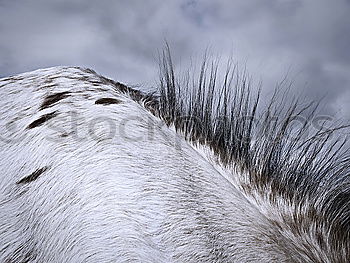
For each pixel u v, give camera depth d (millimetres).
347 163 1878
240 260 1271
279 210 1570
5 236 1481
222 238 1321
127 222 1290
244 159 1790
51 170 1552
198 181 1532
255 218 1447
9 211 1543
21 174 1627
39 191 1518
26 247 1422
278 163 1820
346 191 1745
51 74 2359
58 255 1305
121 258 1194
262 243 1337
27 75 2424
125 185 1413
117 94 2086
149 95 2289
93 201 1368
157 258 1220
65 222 1356
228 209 1442
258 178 1709
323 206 1669
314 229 1523
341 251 1465
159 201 1385
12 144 1774
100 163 1500
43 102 1978
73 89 2080
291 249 1359
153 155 1592
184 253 1253
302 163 1838
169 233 1296
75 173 1488
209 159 1771
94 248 1234
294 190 1693
